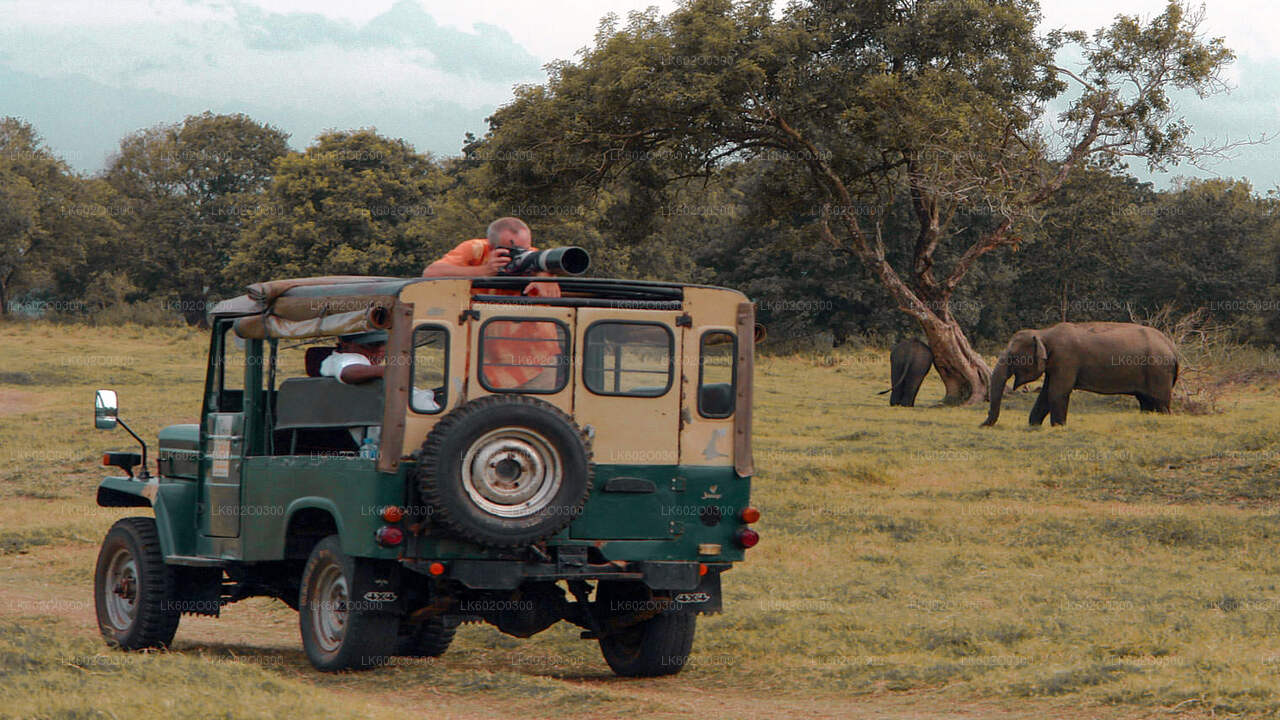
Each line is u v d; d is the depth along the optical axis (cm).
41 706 558
